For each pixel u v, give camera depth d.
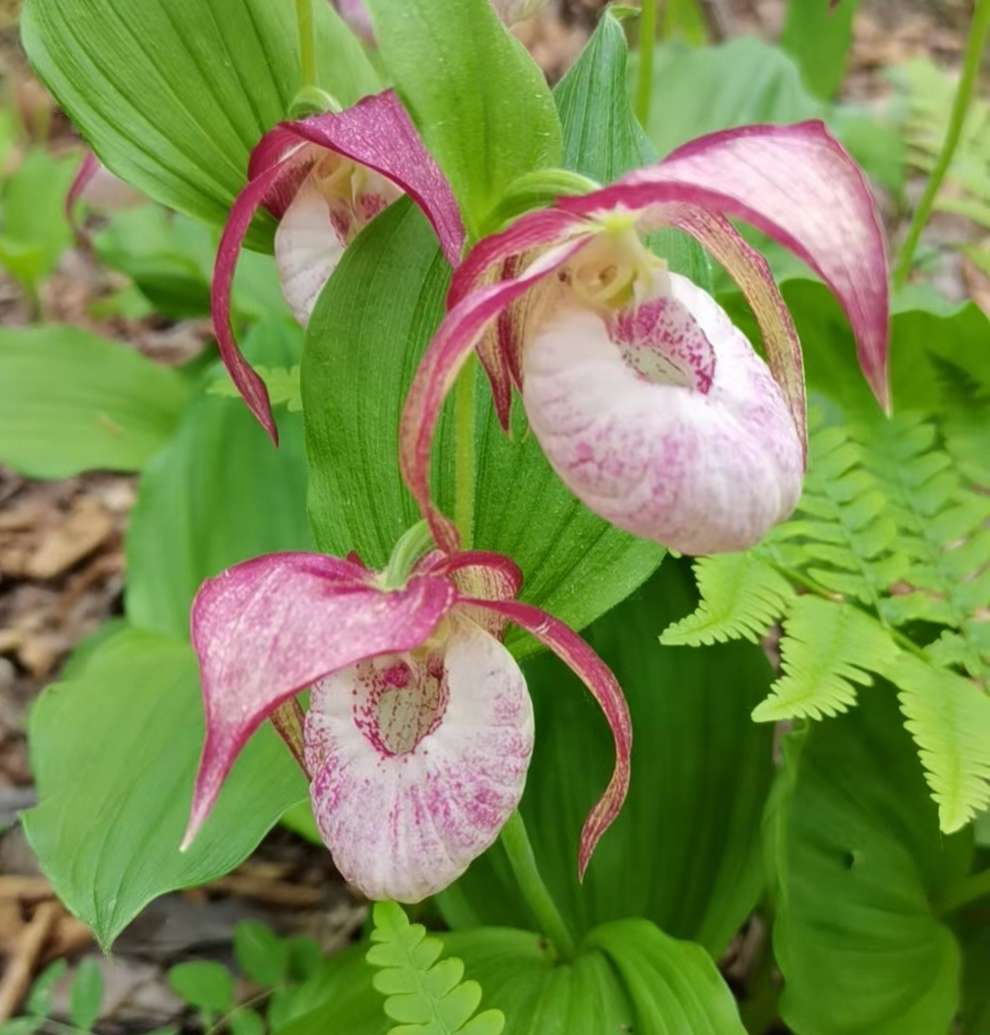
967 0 0.79
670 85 0.45
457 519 0.21
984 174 0.39
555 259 0.16
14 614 0.45
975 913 0.27
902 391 0.30
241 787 0.24
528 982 0.23
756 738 0.27
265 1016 0.29
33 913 0.33
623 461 0.17
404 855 0.18
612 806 0.20
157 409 0.43
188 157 0.29
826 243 0.15
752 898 0.26
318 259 0.27
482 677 0.19
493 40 0.17
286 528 0.32
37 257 0.51
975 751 0.22
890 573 0.26
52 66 0.27
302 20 0.28
